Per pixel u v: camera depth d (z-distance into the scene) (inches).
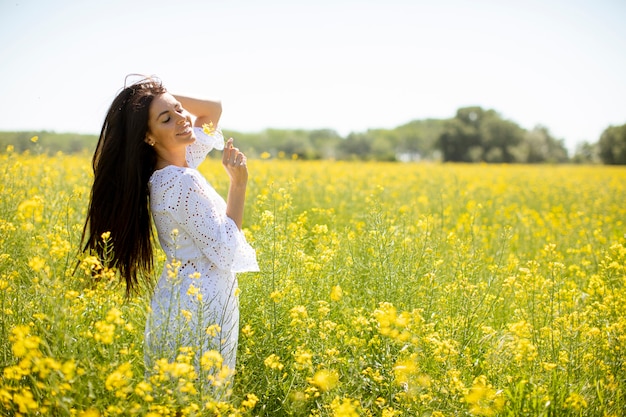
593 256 226.4
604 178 792.3
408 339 114.4
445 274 177.8
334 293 124.1
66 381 87.0
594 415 106.3
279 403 113.6
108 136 116.5
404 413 104.9
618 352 121.1
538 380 112.7
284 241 161.9
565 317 133.4
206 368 94.6
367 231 195.3
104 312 111.1
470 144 3216.0
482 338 137.3
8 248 147.5
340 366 116.4
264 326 129.4
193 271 115.7
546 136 3208.7
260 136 3481.8
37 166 307.0
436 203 348.5
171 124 115.0
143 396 88.2
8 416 93.6
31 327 107.0
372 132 4539.9
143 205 119.3
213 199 120.0
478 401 100.3
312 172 484.4
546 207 447.8
